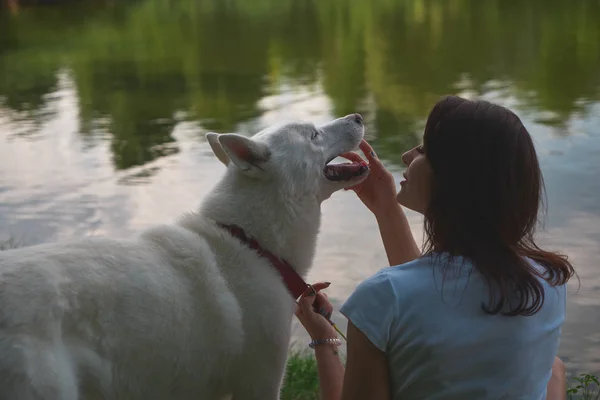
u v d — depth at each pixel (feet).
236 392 10.14
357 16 104.99
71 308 8.37
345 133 11.84
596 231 24.23
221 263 10.11
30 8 119.44
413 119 42.39
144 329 8.84
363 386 7.41
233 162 10.78
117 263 8.97
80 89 58.03
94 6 125.39
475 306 7.15
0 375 7.80
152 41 85.66
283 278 10.62
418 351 7.18
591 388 15.46
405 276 7.30
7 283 8.16
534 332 7.32
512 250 7.32
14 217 27.86
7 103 52.90
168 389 9.25
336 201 28.96
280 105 48.32
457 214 7.31
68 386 8.11
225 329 9.62
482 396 7.15
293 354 16.61
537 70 57.72
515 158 7.21
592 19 87.76
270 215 10.78
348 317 7.34
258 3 129.39
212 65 67.82
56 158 37.09
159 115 47.21
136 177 33.24
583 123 39.40
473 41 76.02
